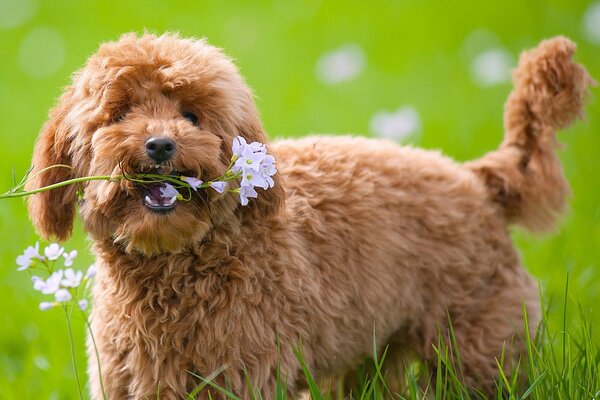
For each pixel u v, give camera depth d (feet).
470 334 28.02
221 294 24.23
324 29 71.46
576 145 48.34
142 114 23.59
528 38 62.69
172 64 24.11
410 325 28.17
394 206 27.71
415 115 46.83
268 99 58.85
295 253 25.38
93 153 23.72
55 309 36.09
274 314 24.59
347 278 26.55
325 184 27.27
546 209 29.91
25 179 24.20
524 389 27.63
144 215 22.85
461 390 25.91
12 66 66.08
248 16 74.74
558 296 32.99
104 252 24.79
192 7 77.46
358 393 28.73
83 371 32.55
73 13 75.77
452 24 70.64
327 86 60.90
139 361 24.53
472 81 58.80
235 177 22.89
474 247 28.40
